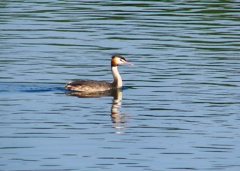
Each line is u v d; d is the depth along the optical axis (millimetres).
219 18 32781
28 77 22156
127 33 29062
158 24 31000
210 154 15555
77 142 16188
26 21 31094
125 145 16062
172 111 18828
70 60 24562
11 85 21219
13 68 23172
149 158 15250
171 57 25156
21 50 25797
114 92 21031
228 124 17672
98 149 15742
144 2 36781
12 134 16625
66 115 18312
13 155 15242
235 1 37688
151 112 18734
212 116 18375
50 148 15734
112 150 15688
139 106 19375
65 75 22641
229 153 15625
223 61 24641
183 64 24172
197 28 30359
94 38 28062
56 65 23828
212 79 22219
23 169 14406
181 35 28938
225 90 20922
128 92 20984
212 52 26062
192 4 36438
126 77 22719
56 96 20438
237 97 20188
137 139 16516
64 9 34312
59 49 26109
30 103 19484
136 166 14758
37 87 21188
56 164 14734
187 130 17203
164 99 20062
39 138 16422
